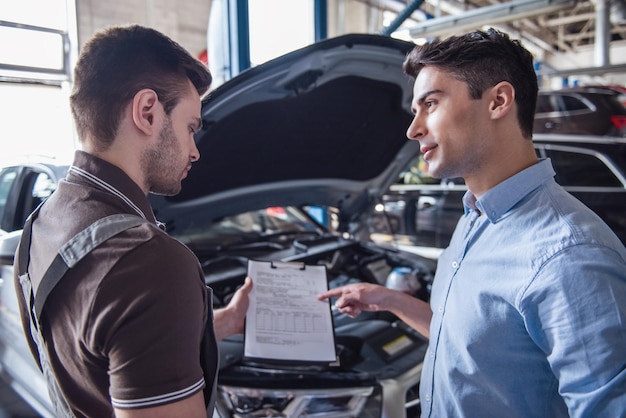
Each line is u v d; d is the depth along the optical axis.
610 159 3.67
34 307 0.65
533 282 0.71
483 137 0.81
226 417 1.19
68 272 0.60
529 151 0.83
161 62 0.67
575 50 11.62
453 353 0.84
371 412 1.26
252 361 1.21
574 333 0.66
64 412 0.71
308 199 2.10
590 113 4.16
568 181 3.86
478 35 0.81
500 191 0.81
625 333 0.63
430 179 4.38
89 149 0.68
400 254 2.25
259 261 1.45
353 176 2.12
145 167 0.69
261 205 1.97
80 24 4.27
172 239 0.63
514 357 0.76
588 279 0.66
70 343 0.62
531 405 0.77
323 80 1.46
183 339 0.59
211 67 2.52
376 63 1.48
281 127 1.61
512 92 0.78
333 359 1.25
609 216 3.67
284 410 1.22
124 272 0.57
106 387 0.62
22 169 2.28
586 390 0.65
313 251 2.09
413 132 0.88
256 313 1.31
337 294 1.35
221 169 1.65
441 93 0.82
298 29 5.13
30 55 3.75
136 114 0.65
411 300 1.28
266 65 1.29
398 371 1.38
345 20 7.44
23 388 1.96
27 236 0.73
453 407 0.84
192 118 0.73
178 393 0.58
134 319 0.56
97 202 0.64
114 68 0.65
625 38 11.16
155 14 5.19
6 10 3.56
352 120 1.77
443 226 4.26
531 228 0.76
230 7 2.33
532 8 3.69
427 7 7.42
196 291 0.62
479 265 0.82
